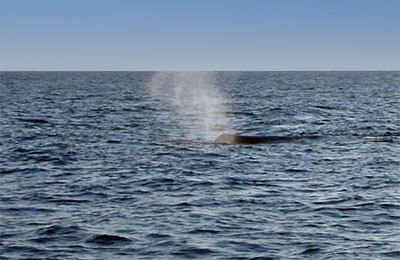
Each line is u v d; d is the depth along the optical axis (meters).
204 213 25.27
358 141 45.28
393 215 24.94
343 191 29.11
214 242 21.75
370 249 20.98
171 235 22.47
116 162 36.81
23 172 33.84
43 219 24.48
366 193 28.69
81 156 38.91
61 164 36.16
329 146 42.91
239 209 25.91
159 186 30.20
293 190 29.34
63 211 25.66
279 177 32.44
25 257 20.41
